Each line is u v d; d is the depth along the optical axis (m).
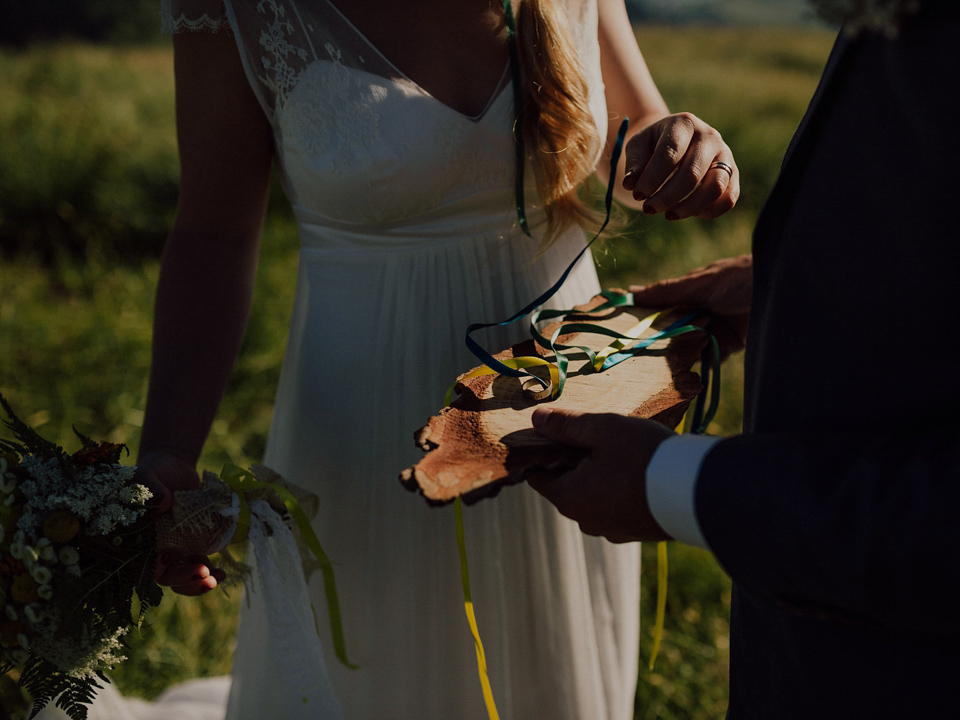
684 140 1.04
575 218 1.26
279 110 1.15
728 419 2.97
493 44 1.16
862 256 0.69
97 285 3.96
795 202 0.76
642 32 14.77
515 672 1.32
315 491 1.32
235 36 1.10
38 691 0.92
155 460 1.13
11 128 5.44
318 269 1.28
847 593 0.64
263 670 1.39
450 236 1.22
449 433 0.89
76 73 7.84
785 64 11.42
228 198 1.23
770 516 0.67
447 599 1.27
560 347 1.13
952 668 0.69
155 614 2.13
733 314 1.27
